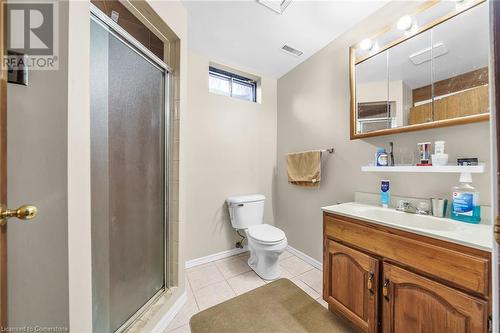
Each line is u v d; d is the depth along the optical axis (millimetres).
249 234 1936
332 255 1354
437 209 1180
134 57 1234
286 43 1934
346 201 1766
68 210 747
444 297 848
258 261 1920
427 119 1253
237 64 2301
